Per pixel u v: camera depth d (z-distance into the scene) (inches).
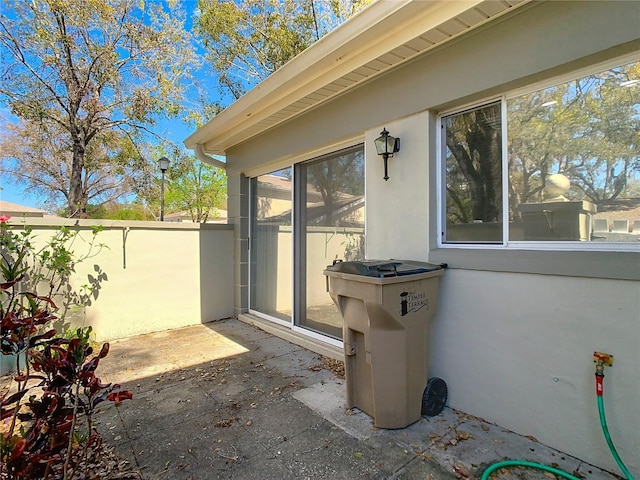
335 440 96.7
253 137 214.2
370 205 140.3
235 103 177.0
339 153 165.6
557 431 90.8
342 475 82.9
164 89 438.6
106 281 189.2
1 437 58.1
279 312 208.1
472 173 112.7
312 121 169.0
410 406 102.4
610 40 80.5
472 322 107.0
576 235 92.3
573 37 85.9
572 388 88.2
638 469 79.1
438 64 114.2
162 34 426.0
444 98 112.7
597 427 84.5
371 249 139.9
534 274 93.9
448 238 119.2
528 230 100.4
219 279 233.6
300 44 449.1
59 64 386.6
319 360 158.9
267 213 219.3
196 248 223.0
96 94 411.5
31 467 59.6
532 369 95.0
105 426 105.3
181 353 169.0
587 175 90.6
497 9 94.3
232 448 94.0
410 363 101.4
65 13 371.9
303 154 182.1
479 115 110.8
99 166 468.4
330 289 113.6
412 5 97.8
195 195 692.1
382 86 133.4
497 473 82.4
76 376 68.2
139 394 126.2
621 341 80.8
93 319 184.9
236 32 450.0
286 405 117.0
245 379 138.4
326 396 123.0
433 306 106.7
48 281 168.4
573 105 92.1
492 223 108.0
